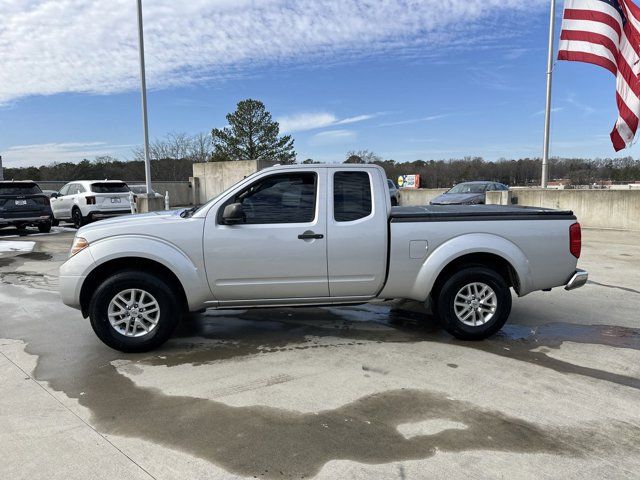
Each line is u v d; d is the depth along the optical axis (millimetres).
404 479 2719
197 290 4688
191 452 2992
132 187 24641
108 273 4754
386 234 4840
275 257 4723
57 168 49344
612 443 3084
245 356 4613
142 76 16234
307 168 4797
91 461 2896
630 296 6895
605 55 12375
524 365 4367
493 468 2818
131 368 4328
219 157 48938
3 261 9922
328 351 4742
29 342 5039
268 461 2896
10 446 3057
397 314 6051
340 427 3281
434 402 3645
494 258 5078
